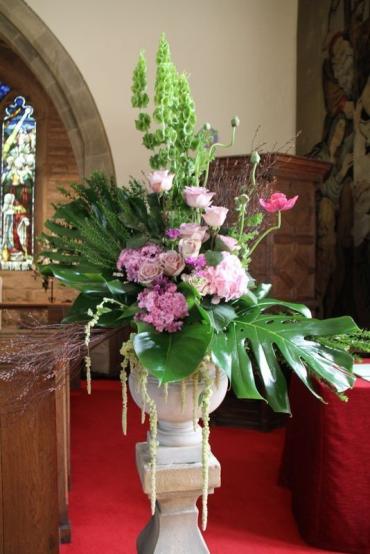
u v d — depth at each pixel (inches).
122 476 127.7
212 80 244.4
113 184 68.2
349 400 89.7
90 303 62.3
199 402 55.6
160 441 63.8
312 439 95.7
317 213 215.6
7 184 428.8
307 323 58.9
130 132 243.9
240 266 57.5
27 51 251.3
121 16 243.6
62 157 422.9
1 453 73.5
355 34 187.3
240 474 129.3
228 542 96.8
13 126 428.5
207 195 55.6
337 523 92.0
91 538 97.7
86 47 243.3
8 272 415.5
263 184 70.4
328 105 208.2
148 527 75.0
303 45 234.2
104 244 61.9
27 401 72.0
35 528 74.1
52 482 74.5
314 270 183.0
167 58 58.3
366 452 90.5
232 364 53.3
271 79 244.2
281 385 53.8
